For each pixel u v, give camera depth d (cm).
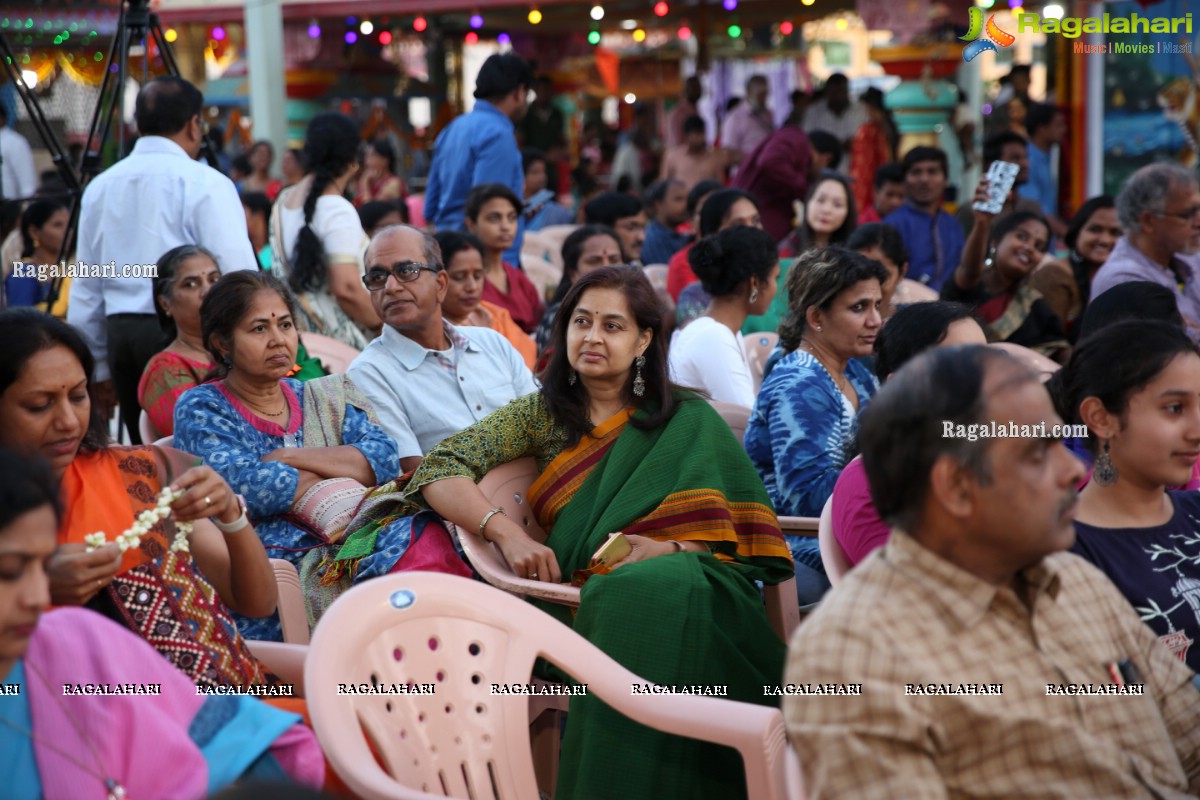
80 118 912
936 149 987
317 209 709
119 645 263
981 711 232
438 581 298
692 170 1557
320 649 271
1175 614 315
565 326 423
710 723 289
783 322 511
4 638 220
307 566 434
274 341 454
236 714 271
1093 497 329
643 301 413
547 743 411
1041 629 248
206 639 312
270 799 149
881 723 225
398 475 479
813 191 892
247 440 455
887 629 233
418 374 527
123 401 653
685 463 410
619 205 1048
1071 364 330
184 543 316
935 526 237
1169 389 314
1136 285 480
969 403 229
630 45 2322
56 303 822
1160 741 254
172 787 252
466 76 2270
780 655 395
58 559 278
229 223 634
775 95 2433
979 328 414
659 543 396
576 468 421
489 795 293
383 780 254
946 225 999
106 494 316
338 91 1856
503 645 303
